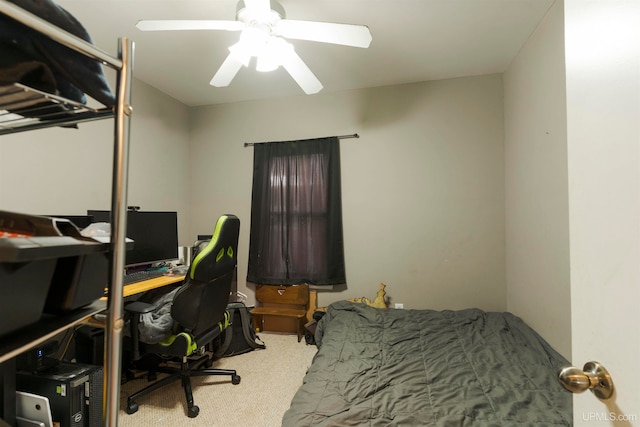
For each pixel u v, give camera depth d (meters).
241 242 3.57
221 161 3.63
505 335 2.21
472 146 3.00
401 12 2.03
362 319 2.58
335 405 1.41
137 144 2.96
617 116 0.53
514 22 2.15
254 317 3.30
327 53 2.55
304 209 3.31
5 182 1.96
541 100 2.15
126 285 2.08
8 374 1.38
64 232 0.57
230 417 1.86
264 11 1.53
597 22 0.59
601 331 0.57
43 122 0.68
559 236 1.93
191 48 2.43
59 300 0.54
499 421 1.30
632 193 0.49
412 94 3.14
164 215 2.70
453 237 3.04
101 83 0.58
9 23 0.46
